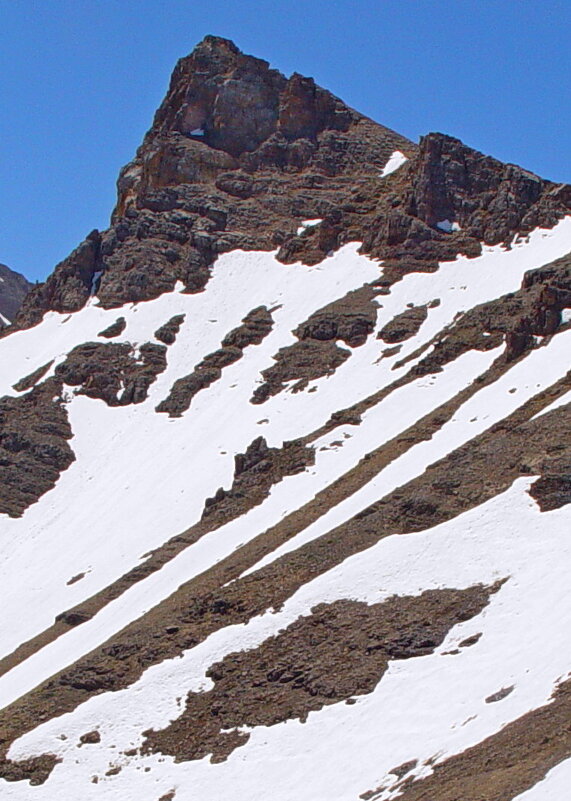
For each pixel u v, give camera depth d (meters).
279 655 94.56
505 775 66.56
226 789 82.94
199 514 136.00
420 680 85.50
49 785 90.12
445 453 117.94
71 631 119.56
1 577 138.50
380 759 78.31
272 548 113.38
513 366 135.00
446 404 132.75
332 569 102.44
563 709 72.31
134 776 88.38
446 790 68.44
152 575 123.75
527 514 99.38
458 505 104.69
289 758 83.44
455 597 92.81
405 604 94.12
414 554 99.25
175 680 96.62
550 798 60.91
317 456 133.88
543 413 116.31
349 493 119.19
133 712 95.00
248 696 91.88
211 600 105.75
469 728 76.69
